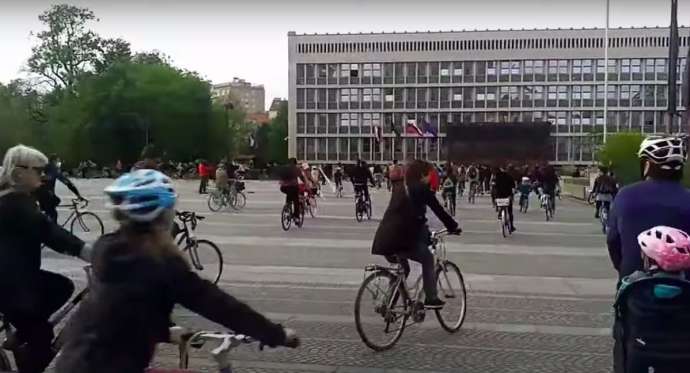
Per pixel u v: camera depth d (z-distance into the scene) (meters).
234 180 26.94
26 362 4.92
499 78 100.44
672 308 3.54
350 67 102.75
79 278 10.20
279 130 115.75
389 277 6.96
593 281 10.88
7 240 4.67
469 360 6.59
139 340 2.76
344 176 56.16
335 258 13.21
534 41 99.69
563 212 27.41
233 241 15.77
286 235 17.12
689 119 21.02
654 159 4.32
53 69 79.31
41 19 79.69
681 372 3.52
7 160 4.77
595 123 98.38
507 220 17.78
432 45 101.38
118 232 2.89
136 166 8.90
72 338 2.81
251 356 6.60
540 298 9.52
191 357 6.31
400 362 6.51
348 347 6.99
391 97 102.00
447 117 101.31
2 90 75.31
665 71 96.00
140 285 2.75
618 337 3.85
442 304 7.14
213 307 2.83
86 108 76.19
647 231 3.79
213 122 82.38
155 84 78.62
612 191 19.86
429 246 7.20
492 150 72.38
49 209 12.99
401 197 7.00
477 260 13.12
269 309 8.74
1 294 4.66
